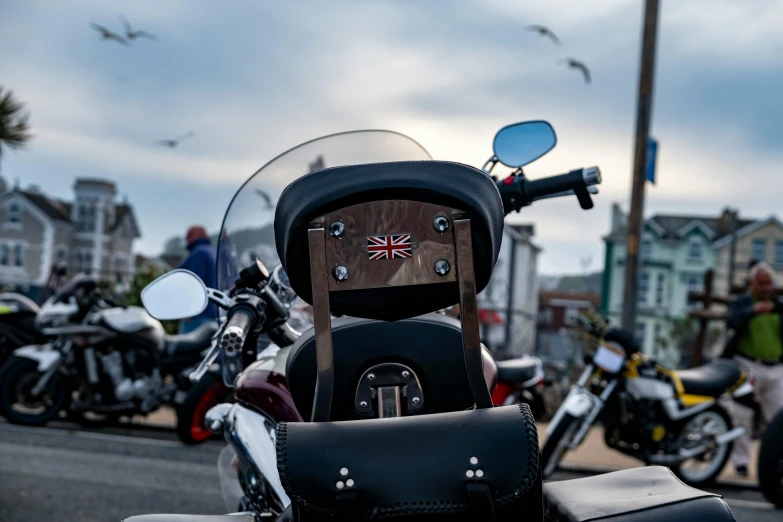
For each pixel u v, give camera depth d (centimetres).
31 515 431
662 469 197
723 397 637
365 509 152
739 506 538
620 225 4181
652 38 919
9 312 795
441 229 159
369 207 158
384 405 187
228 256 250
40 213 5412
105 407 711
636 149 920
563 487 192
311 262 158
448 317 199
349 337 188
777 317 668
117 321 704
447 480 153
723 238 4406
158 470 559
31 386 715
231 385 237
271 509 204
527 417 160
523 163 267
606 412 589
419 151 262
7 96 1596
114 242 5772
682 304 4366
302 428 158
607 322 605
